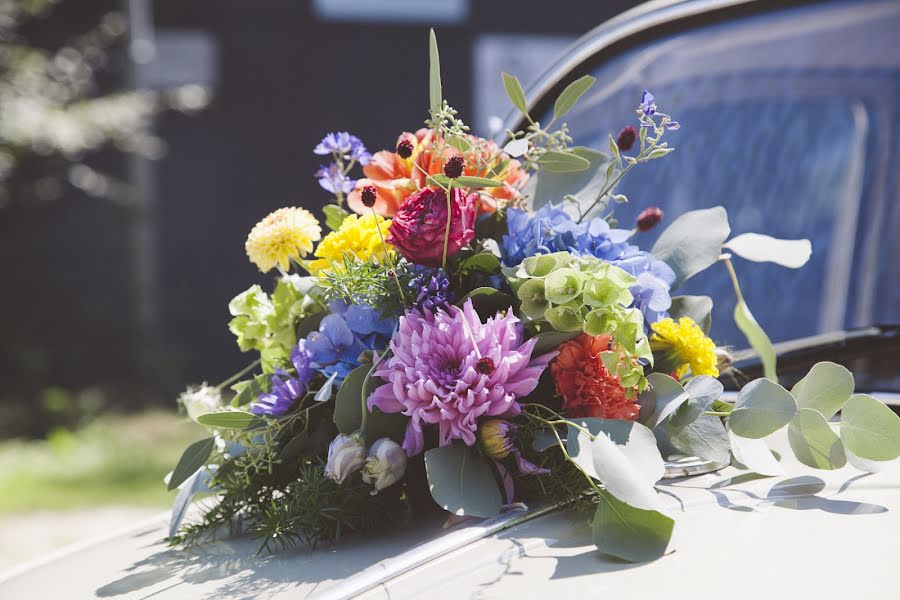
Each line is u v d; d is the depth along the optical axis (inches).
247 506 61.4
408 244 56.5
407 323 55.1
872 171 81.7
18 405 358.9
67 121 351.6
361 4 493.7
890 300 77.0
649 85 94.2
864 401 54.1
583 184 63.3
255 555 55.2
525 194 64.1
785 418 53.5
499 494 52.9
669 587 42.4
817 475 54.3
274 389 59.6
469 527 51.2
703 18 94.8
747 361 72.5
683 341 57.5
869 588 40.5
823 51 87.3
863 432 53.7
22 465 266.1
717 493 53.0
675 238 63.0
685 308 62.3
